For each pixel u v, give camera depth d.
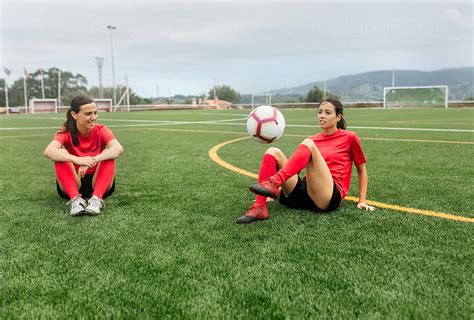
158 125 13.69
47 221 2.71
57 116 25.30
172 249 2.20
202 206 3.08
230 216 2.81
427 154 5.83
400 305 1.59
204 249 2.19
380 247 2.20
